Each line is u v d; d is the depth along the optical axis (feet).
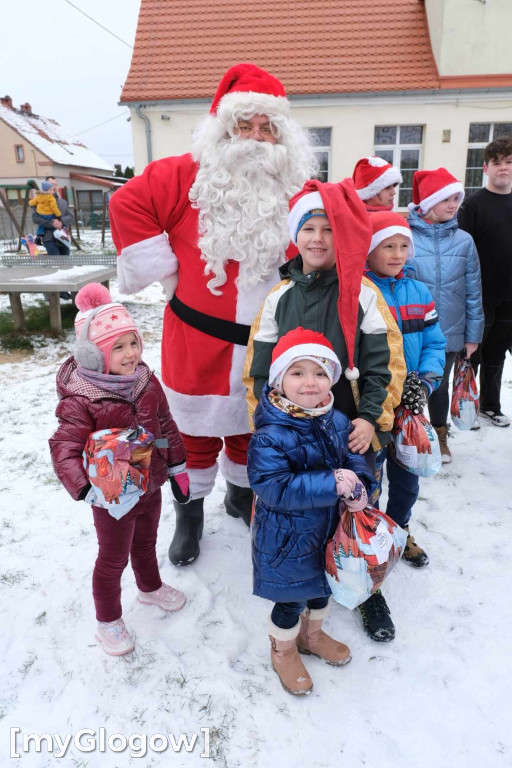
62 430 5.82
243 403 7.71
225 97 7.07
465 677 6.42
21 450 12.09
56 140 120.06
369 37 39.83
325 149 39.50
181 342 7.61
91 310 6.08
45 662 6.66
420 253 9.68
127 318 6.08
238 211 6.96
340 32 40.19
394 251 7.08
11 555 8.54
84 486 5.67
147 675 6.47
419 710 6.02
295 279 6.13
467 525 9.18
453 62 37.09
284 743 5.69
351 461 5.68
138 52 40.11
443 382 10.60
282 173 7.18
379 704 6.11
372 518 5.57
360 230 5.71
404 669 6.55
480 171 39.83
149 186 7.07
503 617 7.27
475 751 5.58
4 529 9.21
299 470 5.43
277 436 5.35
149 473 6.45
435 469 7.17
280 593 5.69
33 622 7.25
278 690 6.28
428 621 7.25
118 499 5.65
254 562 5.88
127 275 7.33
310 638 6.58
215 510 9.87
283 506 5.30
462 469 10.93
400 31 39.96
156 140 38.99
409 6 40.96
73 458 5.76
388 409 6.19
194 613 7.43
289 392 5.41
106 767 5.50
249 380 6.60
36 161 108.06
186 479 6.95
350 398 6.19
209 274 7.19
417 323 7.39
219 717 5.97
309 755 5.57
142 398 6.24
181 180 7.18
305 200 5.86
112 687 6.33
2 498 10.18
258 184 7.02
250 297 7.24
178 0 42.06
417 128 38.93
